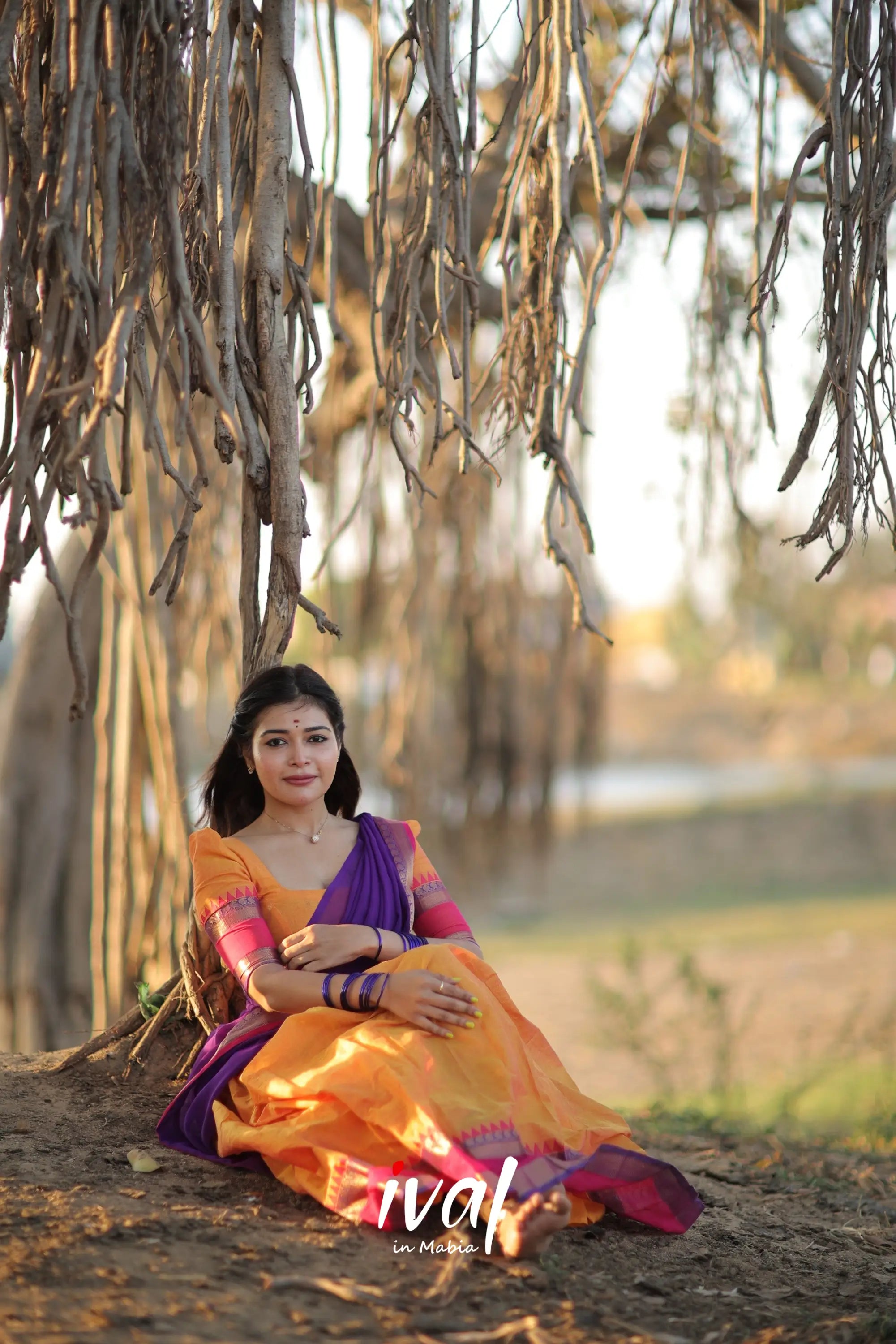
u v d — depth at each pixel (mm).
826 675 37969
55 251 2266
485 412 3240
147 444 2330
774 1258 2516
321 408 5703
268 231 2754
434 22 2803
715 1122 4375
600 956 12727
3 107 2342
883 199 2695
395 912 2682
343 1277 2020
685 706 43969
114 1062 3059
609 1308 2064
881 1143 4223
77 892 7336
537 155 2943
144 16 2359
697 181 5316
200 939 2980
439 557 6711
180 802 4547
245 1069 2482
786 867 19969
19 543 2191
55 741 7312
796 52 3965
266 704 2707
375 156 2924
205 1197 2328
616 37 5738
